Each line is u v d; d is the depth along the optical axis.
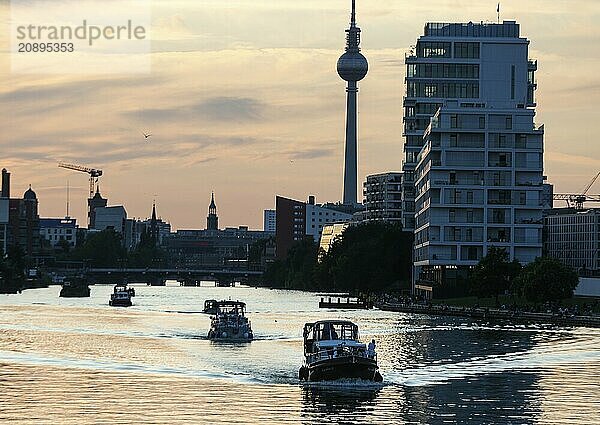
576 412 135.12
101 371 169.50
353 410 134.25
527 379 163.62
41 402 138.62
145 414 130.75
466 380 162.00
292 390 149.50
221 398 142.12
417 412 133.88
